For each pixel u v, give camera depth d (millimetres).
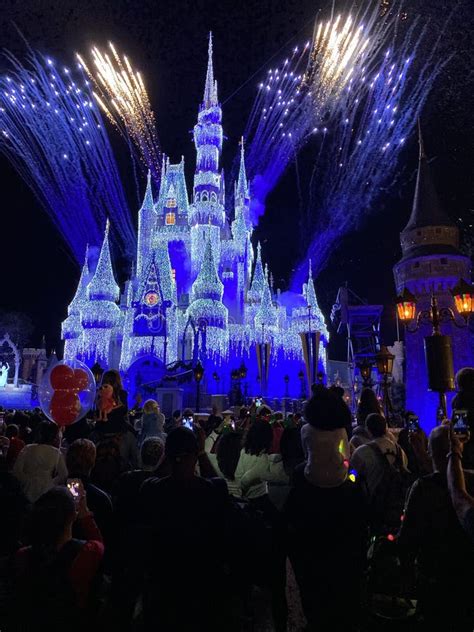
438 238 41344
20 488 4711
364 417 8781
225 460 6746
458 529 4145
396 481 6324
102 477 6711
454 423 4059
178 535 3766
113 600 3990
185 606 3678
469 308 14344
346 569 4398
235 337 71875
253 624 5645
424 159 45000
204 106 83000
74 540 3643
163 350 66062
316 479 4570
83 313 69688
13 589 3451
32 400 63844
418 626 4441
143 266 74125
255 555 4965
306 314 73875
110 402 8562
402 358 51281
